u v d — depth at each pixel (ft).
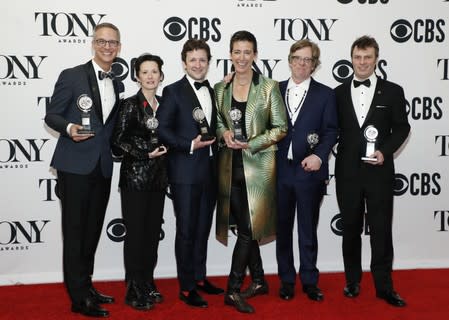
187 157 10.86
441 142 14.42
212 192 11.55
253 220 10.77
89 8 13.12
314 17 13.80
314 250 11.81
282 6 13.70
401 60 14.12
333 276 13.70
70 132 9.91
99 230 11.23
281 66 13.83
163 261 13.89
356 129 11.41
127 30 13.30
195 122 10.82
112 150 10.92
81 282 10.80
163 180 11.04
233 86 11.01
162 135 10.64
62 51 13.14
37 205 13.42
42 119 13.24
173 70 13.53
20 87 13.08
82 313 10.87
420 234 14.57
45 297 12.13
